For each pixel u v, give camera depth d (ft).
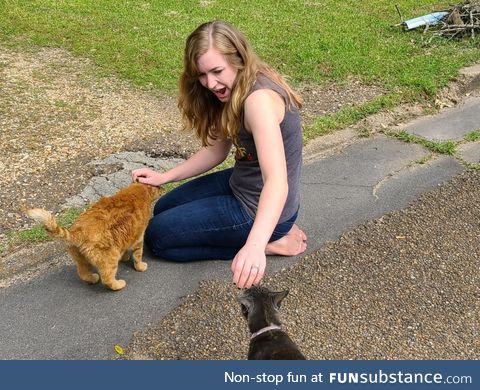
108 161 16.07
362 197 15.05
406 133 18.08
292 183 11.66
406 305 11.50
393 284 12.05
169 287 11.96
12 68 21.76
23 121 18.07
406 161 16.69
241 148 11.12
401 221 14.06
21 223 13.50
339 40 24.72
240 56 10.19
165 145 16.94
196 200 12.50
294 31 25.90
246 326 10.98
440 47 23.97
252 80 10.08
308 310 11.34
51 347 10.55
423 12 28.84
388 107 19.24
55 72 21.56
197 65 10.33
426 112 19.56
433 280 12.16
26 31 25.16
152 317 11.21
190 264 12.66
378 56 22.97
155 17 27.40
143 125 18.08
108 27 25.95
